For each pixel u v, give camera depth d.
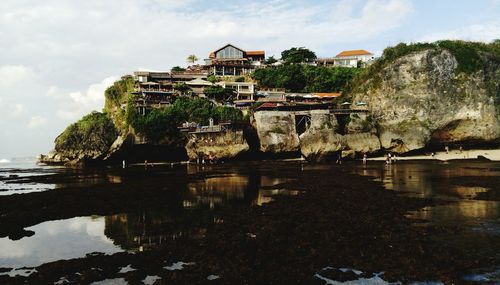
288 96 83.56
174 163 76.25
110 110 95.00
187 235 19.75
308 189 33.78
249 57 115.44
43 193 37.22
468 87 65.06
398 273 13.08
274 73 97.81
